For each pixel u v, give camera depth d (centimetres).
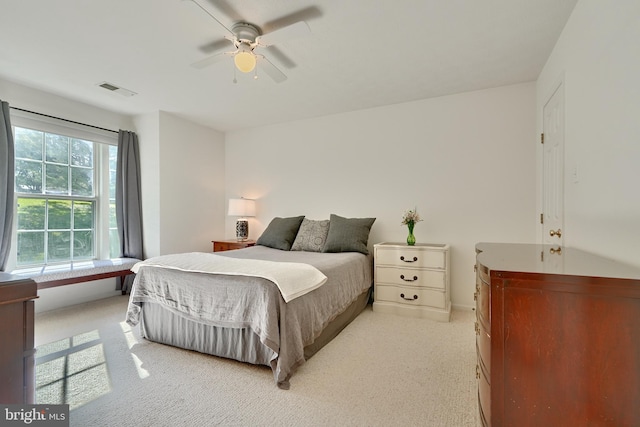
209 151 457
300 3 185
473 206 322
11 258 303
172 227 399
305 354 206
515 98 304
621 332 84
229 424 145
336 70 273
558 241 218
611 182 137
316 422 146
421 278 300
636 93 117
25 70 273
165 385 178
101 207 376
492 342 96
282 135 435
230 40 225
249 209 438
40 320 289
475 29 211
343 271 262
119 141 378
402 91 322
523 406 93
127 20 201
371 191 374
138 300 237
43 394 169
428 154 343
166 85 305
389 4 186
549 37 220
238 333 203
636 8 117
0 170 282
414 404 160
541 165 274
